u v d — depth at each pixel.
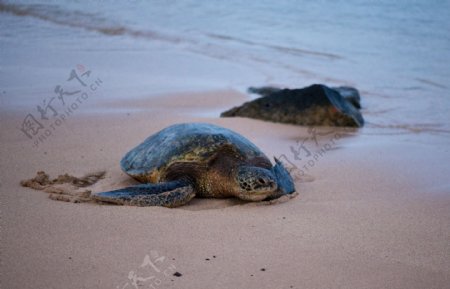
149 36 8.61
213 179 3.14
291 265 2.48
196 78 6.56
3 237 2.58
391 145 4.44
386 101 5.82
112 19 9.56
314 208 3.11
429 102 5.75
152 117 4.94
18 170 3.51
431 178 3.65
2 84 5.83
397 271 2.46
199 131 3.26
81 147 4.04
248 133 4.73
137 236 2.65
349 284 2.36
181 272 2.39
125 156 3.55
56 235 2.62
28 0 10.88
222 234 2.73
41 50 7.56
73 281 2.28
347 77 6.65
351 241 2.72
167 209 2.95
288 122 5.07
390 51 7.69
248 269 2.44
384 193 3.39
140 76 6.50
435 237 2.79
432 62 7.15
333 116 5.04
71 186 3.27
